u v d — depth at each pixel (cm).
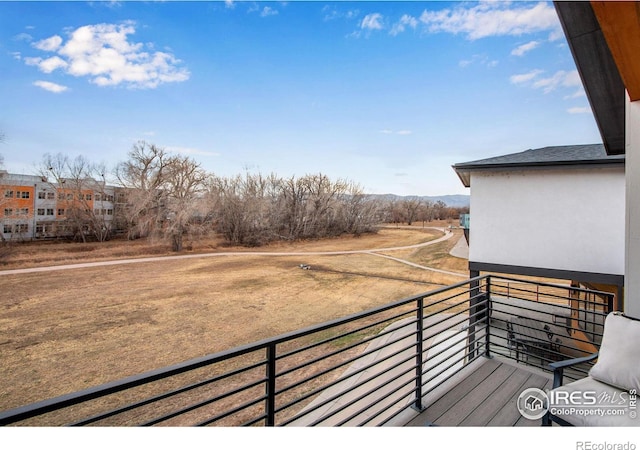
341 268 2047
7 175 2556
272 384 148
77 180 2823
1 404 634
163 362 809
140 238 3020
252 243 3100
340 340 852
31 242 2684
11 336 973
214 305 1285
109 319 1124
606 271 488
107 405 594
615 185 483
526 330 548
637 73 178
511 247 554
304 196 3591
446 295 1367
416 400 218
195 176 2816
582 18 189
